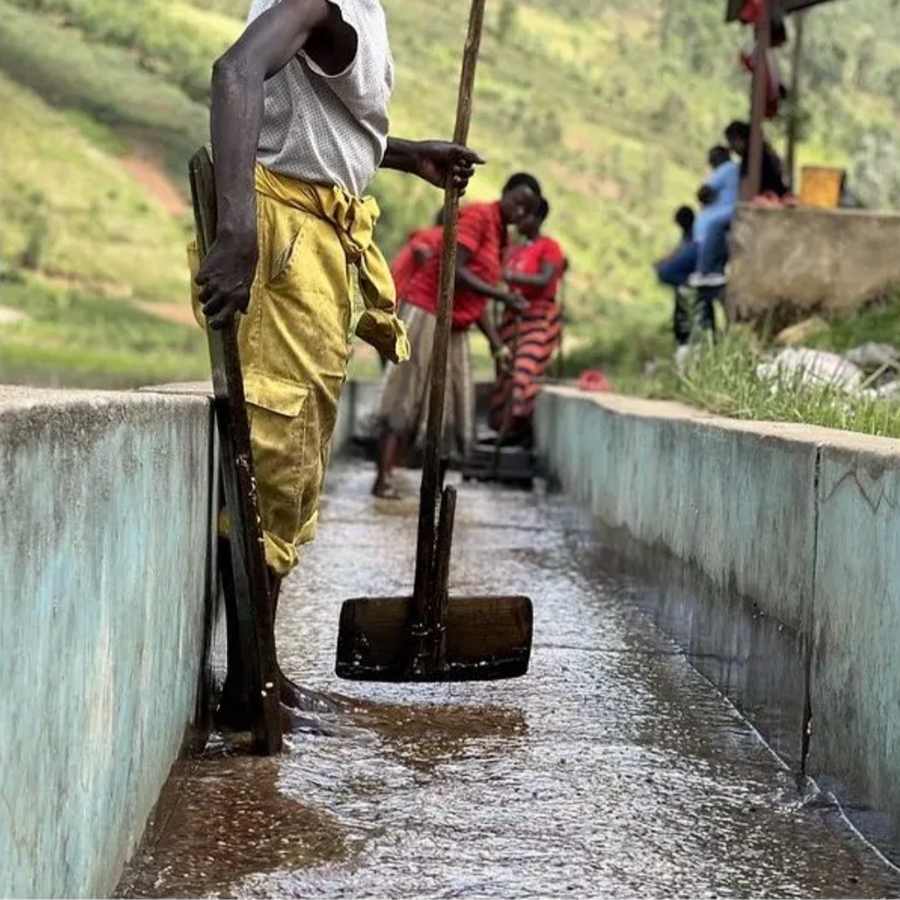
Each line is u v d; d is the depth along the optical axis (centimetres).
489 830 357
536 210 1141
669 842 354
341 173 404
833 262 1039
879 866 342
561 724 450
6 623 215
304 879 323
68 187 3750
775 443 441
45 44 4075
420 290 942
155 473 328
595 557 778
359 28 393
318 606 606
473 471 1136
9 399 236
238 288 371
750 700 459
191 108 3994
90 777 269
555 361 1759
